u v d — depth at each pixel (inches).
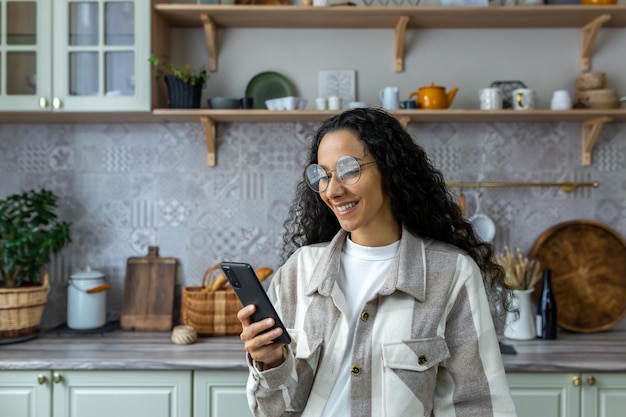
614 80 110.7
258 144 111.0
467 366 48.2
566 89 110.4
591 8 99.3
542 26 109.4
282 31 111.2
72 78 99.5
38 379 87.0
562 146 110.3
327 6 99.9
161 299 108.6
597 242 109.5
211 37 107.0
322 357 49.7
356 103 101.5
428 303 48.9
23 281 106.8
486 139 110.3
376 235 51.7
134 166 111.3
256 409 50.6
